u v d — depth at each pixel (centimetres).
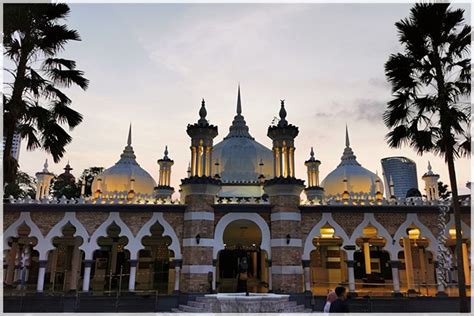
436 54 1780
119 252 3231
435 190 3138
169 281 2973
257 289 2605
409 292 2323
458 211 1636
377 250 3284
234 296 1817
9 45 1547
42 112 1600
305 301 2119
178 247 2220
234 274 3045
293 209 2250
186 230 2220
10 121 1448
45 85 1684
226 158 3041
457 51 1767
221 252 3084
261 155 3094
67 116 1702
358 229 2256
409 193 3334
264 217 2278
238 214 2269
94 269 3192
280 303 1808
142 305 2106
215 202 2309
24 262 2975
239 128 3338
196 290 2105
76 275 2477
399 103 1838
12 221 2239
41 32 1634
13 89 1516
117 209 2262
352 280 2181
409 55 1830
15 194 4419
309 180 3247
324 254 3170
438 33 1758
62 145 1689
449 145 1692
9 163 1423
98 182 3170
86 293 2150
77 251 2508
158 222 2289
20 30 1541
